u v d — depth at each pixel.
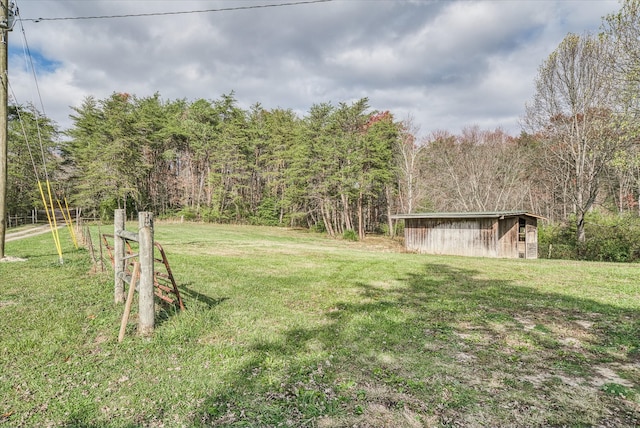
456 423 2.73
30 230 25.36
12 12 9.99
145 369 3.56
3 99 10.13
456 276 9.72
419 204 34.69
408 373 3.60
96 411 2.83
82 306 5.63
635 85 15.13
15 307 5.50
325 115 35.91
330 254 15.77
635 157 15.94
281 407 2.93
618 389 3.18
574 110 20.20
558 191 31.41
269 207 44.66
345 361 3.87
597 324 5.23
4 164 10.22
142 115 42.09
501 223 18.36
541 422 2.74
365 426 2.69
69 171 43.19
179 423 2.70
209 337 4.53
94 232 20.59
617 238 18.58
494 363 3.85
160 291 5.65
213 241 20.72
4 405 2.87
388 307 6.19
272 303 6.33
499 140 34.84
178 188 47.19
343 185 33.47
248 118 48.06
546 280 9.14
